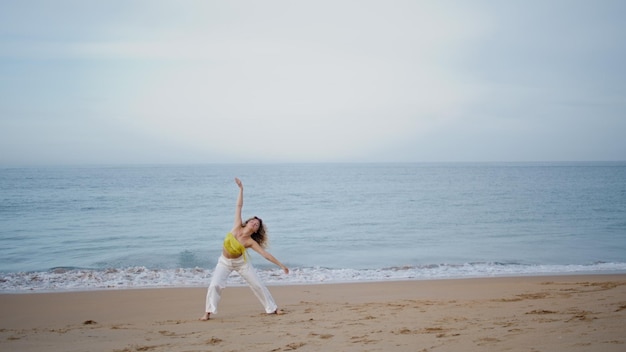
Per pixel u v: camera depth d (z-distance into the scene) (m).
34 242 22.92
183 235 25.20
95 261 18.47
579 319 6.42
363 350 5.23
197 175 114.06
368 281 13.67
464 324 6.53
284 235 25.50
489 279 13.65
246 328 7.12
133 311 9.68
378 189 60.41
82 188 59.25
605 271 15.57
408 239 24.16
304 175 115.94
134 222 29.83
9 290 12.51
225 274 8.41
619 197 45.88
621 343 4.73
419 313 7.81
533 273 15.23
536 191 54.66
